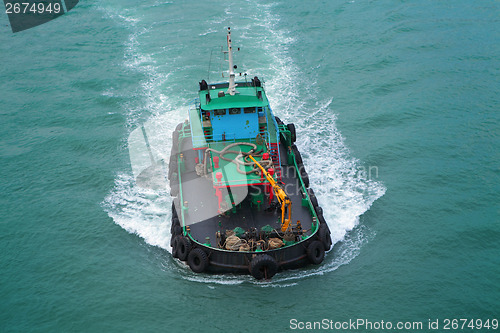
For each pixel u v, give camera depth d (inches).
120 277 1007.6
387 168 1342.3
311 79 1788.9
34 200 1264.8
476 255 1039.0
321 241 1000.9
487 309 906.1
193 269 986.1
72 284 994.1
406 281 973.8
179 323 893.2
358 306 918.4
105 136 1518.2
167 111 1615.4
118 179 1337.4
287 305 923.4
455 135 1459.2
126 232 1144.8
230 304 928.3
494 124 1494.8
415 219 1151.6
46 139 1514.5
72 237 1133.1
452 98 1642.5
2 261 1064.2
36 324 901.8
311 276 986.7
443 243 1074.1
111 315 913.5
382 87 1729.8
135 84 1777.8
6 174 1365.7
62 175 1359.5
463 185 1258.0
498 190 1229.7
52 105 1688.0
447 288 954.7
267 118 1246.9
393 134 1486.2
